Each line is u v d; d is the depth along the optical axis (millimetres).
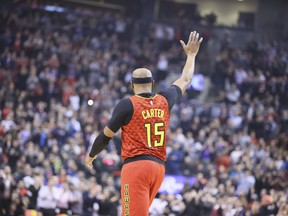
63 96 39531
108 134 9023
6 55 43250
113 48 48688
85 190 28891
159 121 9117
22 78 41656
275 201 29438
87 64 44625
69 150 32594
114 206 28672
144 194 8820
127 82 44625
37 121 34688
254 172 32875
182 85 9688
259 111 42469
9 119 34344
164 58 47875
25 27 48656
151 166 8883
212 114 42844
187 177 34281
